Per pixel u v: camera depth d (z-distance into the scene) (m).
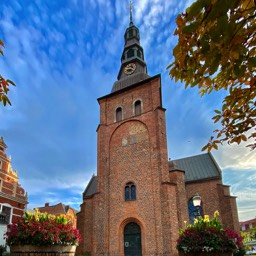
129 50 35.09
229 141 5.30
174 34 3.27
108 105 30.91
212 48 2.86
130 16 38.72
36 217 9.31
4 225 26.30
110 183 26.53
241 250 19.62
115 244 23.59
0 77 4.04
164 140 25.61
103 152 28.00
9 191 31.41
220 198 31.05
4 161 31.75
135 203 24.22
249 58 2.95
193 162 37.00
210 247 11.93
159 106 26.81
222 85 4.52
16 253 8.45
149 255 21.69
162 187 23.19
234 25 2.63
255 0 2.69
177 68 3.70
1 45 3.95
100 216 24.88
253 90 4.40
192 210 31.92
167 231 21.38
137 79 30.78
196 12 2.64
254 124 4.93
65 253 8.78
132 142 27.09
